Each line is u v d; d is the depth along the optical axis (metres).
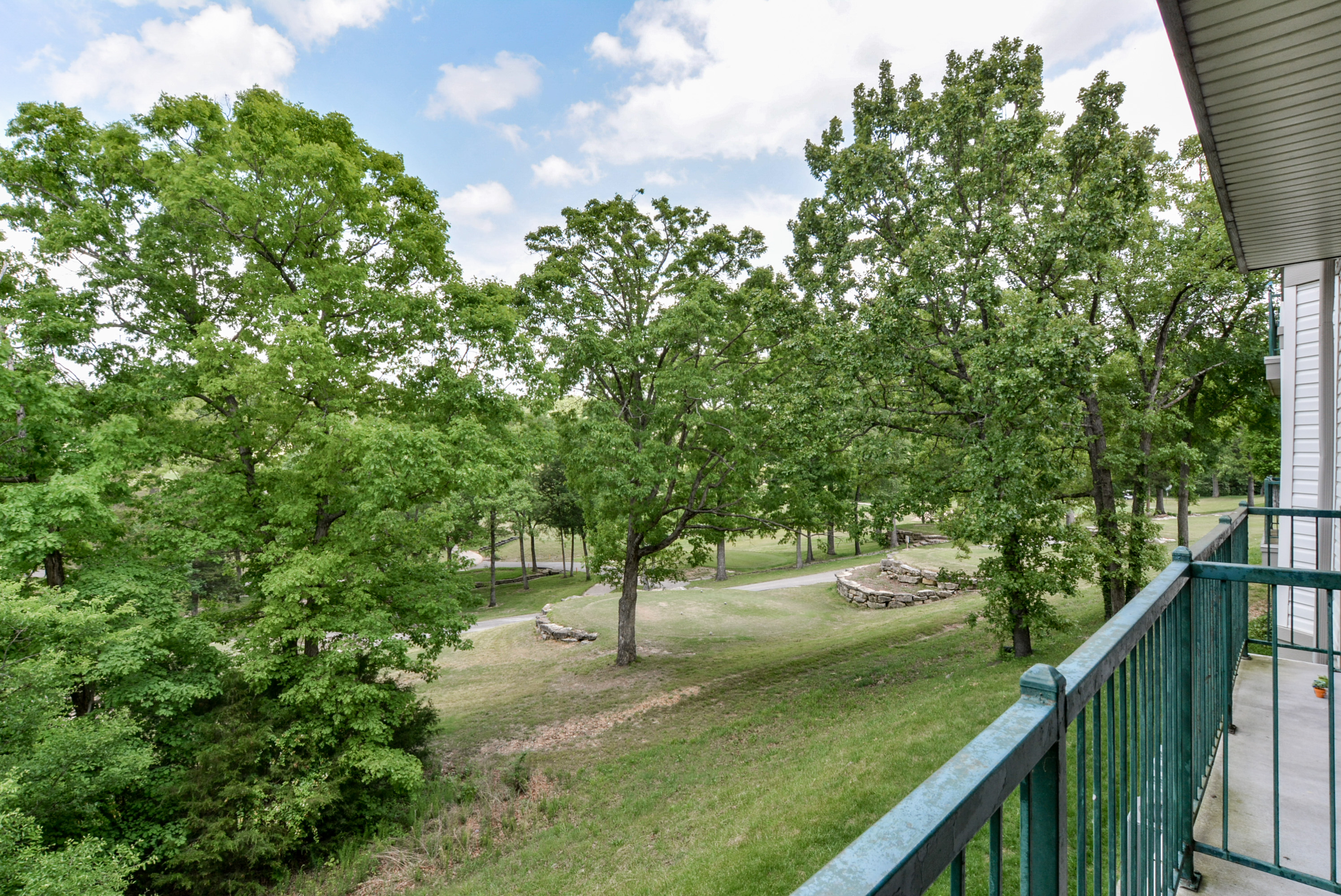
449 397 14.23
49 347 11.51
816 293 14.87
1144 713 1.99
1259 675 4.76
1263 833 2.78
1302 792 3.09
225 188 11.26
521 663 25.41
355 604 12.52
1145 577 13.79
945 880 5.82
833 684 16.44
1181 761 2.55
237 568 12.76
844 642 22.00
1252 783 3.21
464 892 9.38
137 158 12.30
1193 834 2.62
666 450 17.83
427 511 15.09
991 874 0.98
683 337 17.66
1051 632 16.50
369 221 13.95
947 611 24.53
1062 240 11.23
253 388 11.48
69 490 9.67
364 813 12.18
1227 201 5.25
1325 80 3.64
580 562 58.28
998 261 11.70
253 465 13.12
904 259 13.07
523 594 44.28
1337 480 7.50
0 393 9.81
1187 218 15.28
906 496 14.73
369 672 13.30
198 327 11.69
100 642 9.73
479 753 15.46
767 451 17.86
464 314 14.48
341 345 14.05
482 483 13.05
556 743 15.48
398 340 14.47
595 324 19.47
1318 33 3.26
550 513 45.47
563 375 19.08
